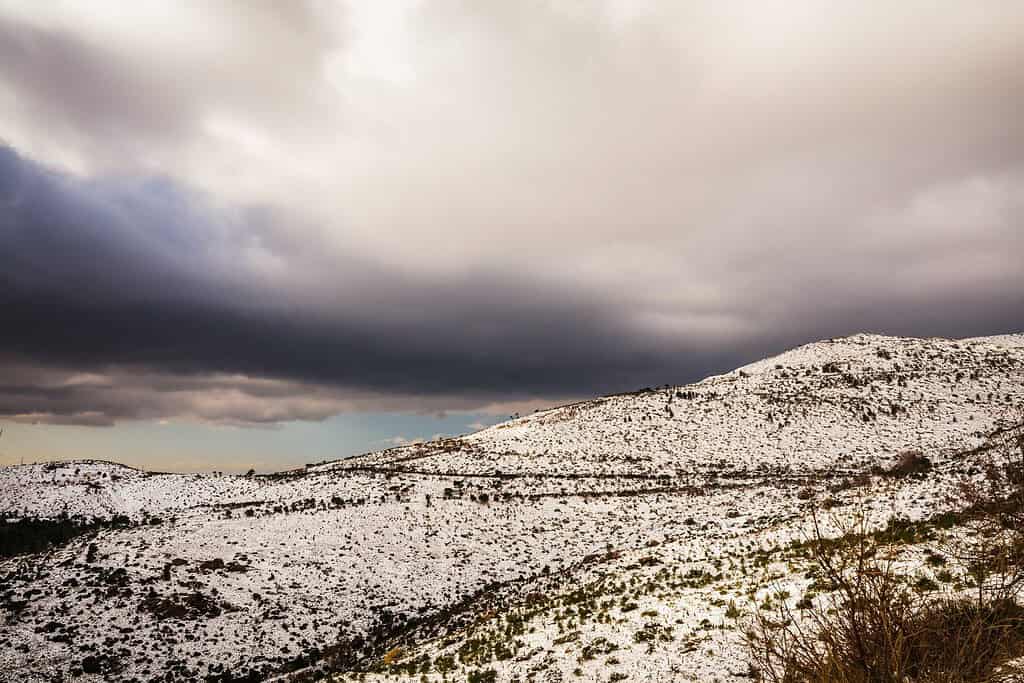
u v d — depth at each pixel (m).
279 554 40.56
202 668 27.25
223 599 33.62
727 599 16.09
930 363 108.94
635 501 53.50
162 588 33.81
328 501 54.09
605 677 12.85
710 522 41.22
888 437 77.12
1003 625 5.43
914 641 5.59
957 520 14.43
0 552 47.62
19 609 30.80
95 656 27.31
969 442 63.72
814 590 13.80
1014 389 92.00
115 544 39.72
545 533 47.03
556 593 27.70
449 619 31.56
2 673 25.47
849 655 5.57
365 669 22.41
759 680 6.91
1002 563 5.96
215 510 51.69
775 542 22.44
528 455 80.44
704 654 12.41
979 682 5.21
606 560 34.16
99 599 32.06
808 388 102.69
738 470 68.19
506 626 21.50
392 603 35.41
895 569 11.70
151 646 28.58
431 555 42.72
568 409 118.31
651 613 16.69
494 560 42.09
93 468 80.06
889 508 21.59
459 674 16.06
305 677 25.95
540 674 14.19
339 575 38.47
